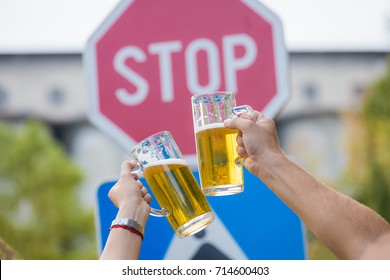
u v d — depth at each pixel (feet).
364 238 4.74
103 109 6.63
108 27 6.75
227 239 6.54
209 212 5.60
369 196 47.91
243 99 6.58
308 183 5.05
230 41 6.66
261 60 6.63
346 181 49.62
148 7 6.77
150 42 6.71
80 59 52.47
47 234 49.14
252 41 6.65
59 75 52.19
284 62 6.62
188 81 6.64
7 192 48.19
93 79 6.68
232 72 6.63
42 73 52.13
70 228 50.08
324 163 50.03
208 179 5.60
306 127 51.06
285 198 5.08
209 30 6.70
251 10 6.69
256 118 5.56
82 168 51.06
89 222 50.34
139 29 6.73
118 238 5.26
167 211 5.56
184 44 6.68
